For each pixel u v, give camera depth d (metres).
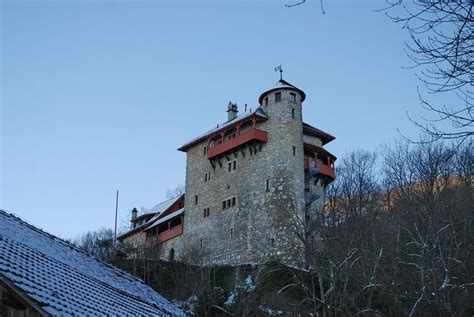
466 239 26.47
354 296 23.34
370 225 33.03
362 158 74.62
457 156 44.06
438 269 23.30
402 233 30.86
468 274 23.08
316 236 41.84
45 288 11.91
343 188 56.16
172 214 62.59
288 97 53.81
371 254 26.86
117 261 49.81
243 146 54.09
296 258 42.81
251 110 57.81
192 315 36.69
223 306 38.12
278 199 49.69
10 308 11.03
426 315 21.97
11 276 11.10
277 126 52.81
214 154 56.47
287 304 31.64
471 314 22.20
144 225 66.50
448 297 21.47
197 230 55.75
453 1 7.55
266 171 51.56
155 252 56.16
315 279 34.94
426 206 34.12
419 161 50.59
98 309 12.81
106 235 74.25
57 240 18.61
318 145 58.34
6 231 15.52
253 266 45.81
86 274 16.08
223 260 51.25
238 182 53.59
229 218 52.84
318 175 55.91
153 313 15.58
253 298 37.19
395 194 50.41
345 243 29.06
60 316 10.82
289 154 51.41
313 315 22.97
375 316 22.83
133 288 18.33
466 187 38.62
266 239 48.53
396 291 23.52
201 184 57.78
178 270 46.09
